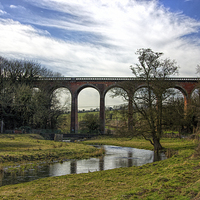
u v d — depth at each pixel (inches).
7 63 2210.9
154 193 344.8
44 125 2272.4
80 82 2436.0
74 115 2405.3
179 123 1187.3
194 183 355.9
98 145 1651.1
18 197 421.4
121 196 355.3
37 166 780.6
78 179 565.3
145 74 1161.4
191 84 2325.3
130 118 1165.7
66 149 1142.3
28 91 2026.3
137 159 964.0
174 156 824.9
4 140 1270.9
